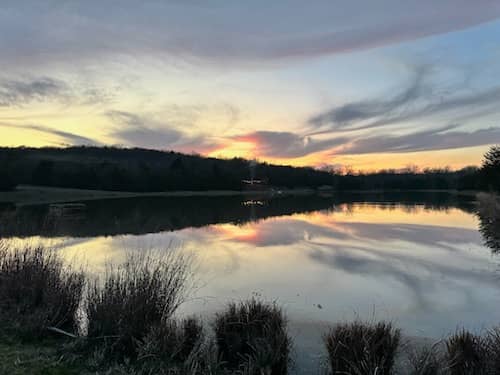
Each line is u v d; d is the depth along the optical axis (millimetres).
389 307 7832
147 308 5270
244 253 14055
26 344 4980
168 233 20109
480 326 6762
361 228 22406
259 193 95438
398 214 33062
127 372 4387
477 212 31938
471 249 14977
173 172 94000
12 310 5668
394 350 4883
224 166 109250
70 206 38219
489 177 43406
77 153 110812
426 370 4547
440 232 20281
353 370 4531
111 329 5082
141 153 120562
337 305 7910
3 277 6266
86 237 18031
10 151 75750
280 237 18594
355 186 112625
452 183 111938
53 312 5598
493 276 10500
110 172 82875
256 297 8281
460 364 4555
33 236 8945
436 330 6559
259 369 4688
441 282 9867
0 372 4113
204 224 25078
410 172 120750
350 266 11836
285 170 117188
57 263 6918
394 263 12312
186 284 9016
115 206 43812
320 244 16344
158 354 4660
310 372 4930
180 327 5367
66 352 4719
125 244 15680
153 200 58719
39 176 74688
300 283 9711
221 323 5328
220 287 9125
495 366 4375
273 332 5148
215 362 4707
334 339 4949
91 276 8734
